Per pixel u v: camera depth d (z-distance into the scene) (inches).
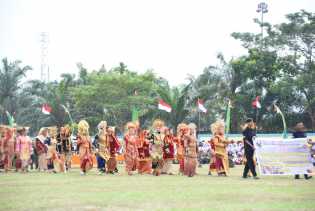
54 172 995.9
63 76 2581.2
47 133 1058.7
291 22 2047.2
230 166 1229.1
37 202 494.9
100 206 465.7
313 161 875.4
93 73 2493.8
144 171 945.5
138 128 972.6
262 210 438.0
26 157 1023.6
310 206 464.8
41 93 2576.3
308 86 1937.7
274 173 819.4
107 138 946.7
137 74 2469.2
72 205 472.7
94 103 2361.0
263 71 2101.4
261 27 2169.0
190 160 860.6
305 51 2081.7
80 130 917.8
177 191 597.0
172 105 2153.1
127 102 2284.7
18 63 2561.5
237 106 2165.4
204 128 2299.5
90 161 919.7
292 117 2110.0
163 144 931.3
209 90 2207.2
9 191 601.0
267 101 2140.7
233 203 486.0
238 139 1563.7
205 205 471.5
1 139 1046.4
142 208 451.8
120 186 663.8
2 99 2495.1
